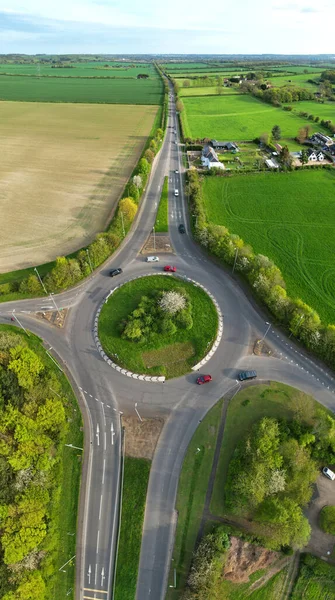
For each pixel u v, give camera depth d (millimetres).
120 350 72562
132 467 55844
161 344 73312
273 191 136500
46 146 184750
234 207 125375
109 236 98750
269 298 77812
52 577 46188
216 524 49875
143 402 64062
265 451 53094
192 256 98562
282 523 47562
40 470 52250
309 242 104875
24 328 77500
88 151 177625
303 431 57562
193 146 176750
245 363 69875
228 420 61000
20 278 90688
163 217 117250
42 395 60469
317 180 145625
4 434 55000
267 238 107062
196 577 43531
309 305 81500
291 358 70688
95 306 82938
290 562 46844
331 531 47969
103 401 64250
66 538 49594
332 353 66938
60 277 84812
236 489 50719
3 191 135125
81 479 55125
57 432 58656
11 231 109562
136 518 50812
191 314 79312
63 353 72375
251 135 197375
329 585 44938
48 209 122188
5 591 43156
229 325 77312
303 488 50250
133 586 45500
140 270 93562
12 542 45000
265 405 62844
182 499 52438
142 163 143750
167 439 58969
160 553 47906
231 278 90188
